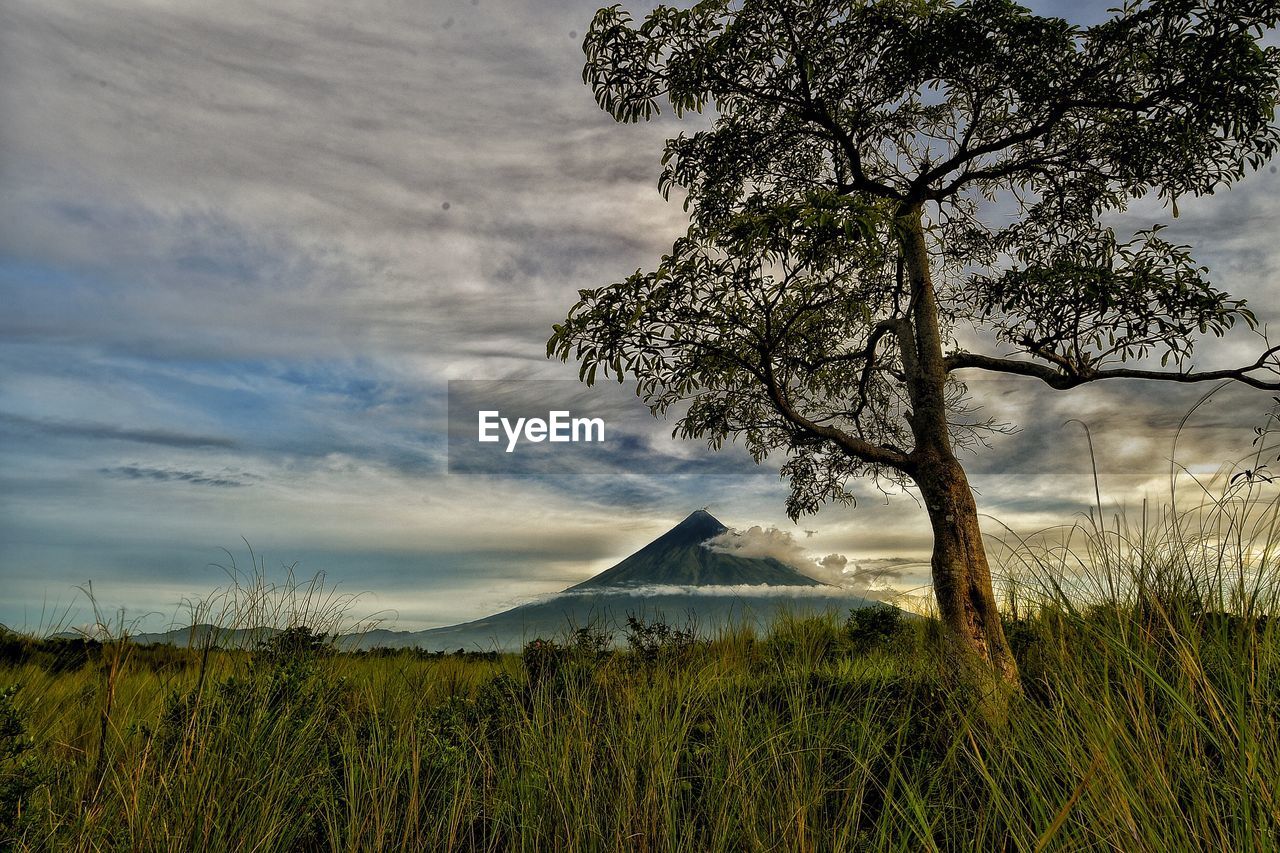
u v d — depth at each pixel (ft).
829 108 24.29
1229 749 7.83
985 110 24.30
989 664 13.71
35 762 9.87
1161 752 8.37
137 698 13.05
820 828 9.77
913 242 24.71
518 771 12.60
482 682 17.88
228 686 12.17
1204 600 10.87
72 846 9.14
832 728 12.38
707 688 15.20
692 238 19.58
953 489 22.29
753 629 21.50
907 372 24.88
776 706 14.19
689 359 21.61
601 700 14.39
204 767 10.21
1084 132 24.16
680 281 19.83
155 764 10.38
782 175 27.43
